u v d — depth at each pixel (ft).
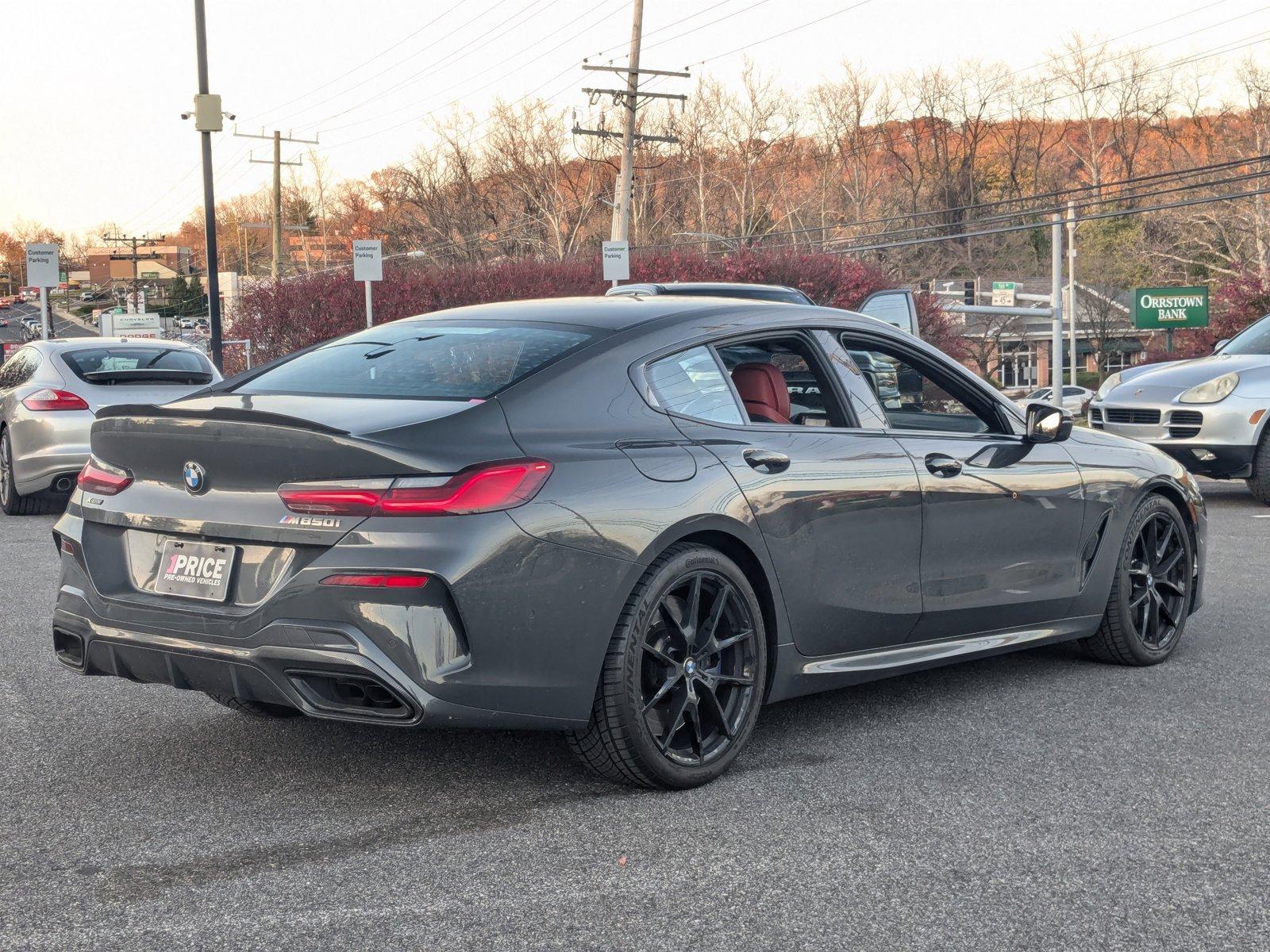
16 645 18.51
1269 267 196.03
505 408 11.56
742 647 12.67
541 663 11.12
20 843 10.69
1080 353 250.57
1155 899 9.55
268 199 404.98
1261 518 33.45
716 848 10.57
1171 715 14.80
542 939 8.83
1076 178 255.29
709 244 210.59
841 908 9.37
